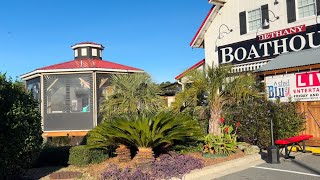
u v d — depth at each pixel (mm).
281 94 12539
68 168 9219
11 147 6945
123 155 9102
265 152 11023
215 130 11227
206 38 19906
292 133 11289
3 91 7172
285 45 15883
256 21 17469
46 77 19719
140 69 21906
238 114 12078
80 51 24234
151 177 7660
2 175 7047
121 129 8648
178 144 9898
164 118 8531
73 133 19141
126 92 12023
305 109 11812
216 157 9875
